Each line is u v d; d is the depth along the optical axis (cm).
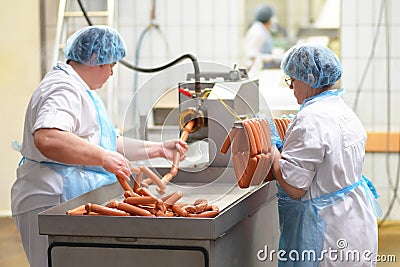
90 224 252
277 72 614
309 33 641
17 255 526
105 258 254
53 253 258
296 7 801
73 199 284
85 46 322
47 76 319
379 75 613
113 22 584
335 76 309
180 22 643
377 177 612
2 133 595
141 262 250
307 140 292
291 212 306
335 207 298
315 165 294
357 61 613
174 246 247
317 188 298
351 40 612
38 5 578
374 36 610
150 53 643
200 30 644
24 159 334
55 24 579
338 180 299
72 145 292
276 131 326
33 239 321
